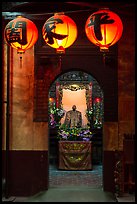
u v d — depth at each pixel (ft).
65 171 48.85
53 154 55.77
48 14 35.04
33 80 36.55
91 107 58.34
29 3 34.40
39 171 36.22
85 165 49.26
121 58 36.06
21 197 35.91
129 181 34.78
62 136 51.72
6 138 35.76
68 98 58.65
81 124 58.18
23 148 36.40
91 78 58.85
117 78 36.06
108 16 27.94
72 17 35.60
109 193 35.24
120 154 34.17
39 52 36.37
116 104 35.96
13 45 29.76
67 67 36.27
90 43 36.19
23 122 36.47
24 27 29.07
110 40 28.35
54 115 55.36
